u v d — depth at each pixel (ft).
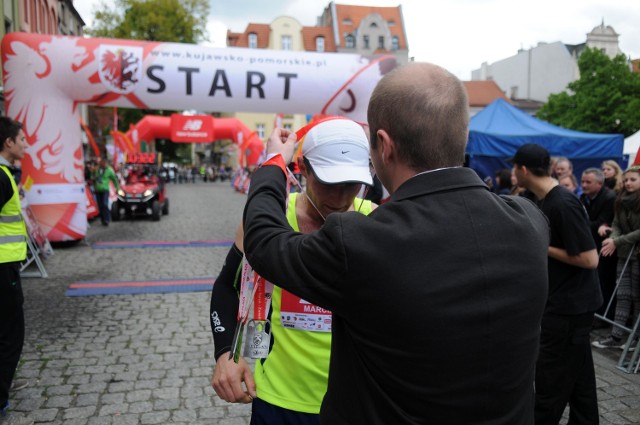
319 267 3.38
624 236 15.03
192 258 27.09
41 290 20.08
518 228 3.51
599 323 17.24
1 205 9.97
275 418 5.57
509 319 3.28
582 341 8.61
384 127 3.65
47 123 27.20
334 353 3.79
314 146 5.26
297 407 5.48
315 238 3.50
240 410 10.77
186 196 78.54
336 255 3.30
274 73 28.66
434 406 3.22
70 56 26.89
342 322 3.71
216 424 10.21
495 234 3.39
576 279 8.59
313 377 5.47
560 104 105.40
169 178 133.39
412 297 3.18
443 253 3.26
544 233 3.77
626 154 41.42
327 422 3.77
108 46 27.35
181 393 11.46
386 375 3.31
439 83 3.54
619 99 94.73
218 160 194.59
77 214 28.84
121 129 103.09
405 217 3.40
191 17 109.09
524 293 3.35
